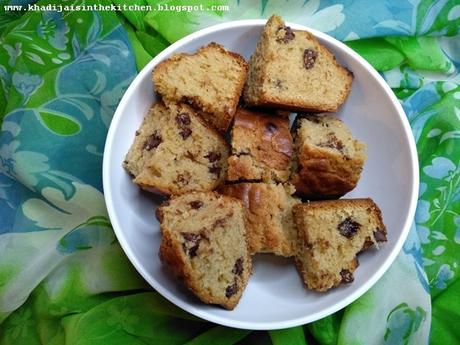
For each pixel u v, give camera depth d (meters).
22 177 0.33
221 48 0.31
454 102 0.34
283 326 0.28
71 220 0.33
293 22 0.34
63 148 0.33
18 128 0.33
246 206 0.30
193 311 0.28
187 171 0.31
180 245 0.27
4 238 0.33
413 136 0.33
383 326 0.32
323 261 0.30
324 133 0.31
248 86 0.32
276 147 0.31
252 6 0.34
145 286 0.32
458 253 0.33
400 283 0.33
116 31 0.34
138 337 0.32
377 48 0.35
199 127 0.31
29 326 0.33
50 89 0.34
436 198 0.34
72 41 0.35
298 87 0.31
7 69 0.35
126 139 0.31
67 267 0.33
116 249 0.33
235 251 0.29
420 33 0.35
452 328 0.33
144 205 0.31
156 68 0.30
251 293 0.30
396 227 0.31
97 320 0.32
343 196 0.32
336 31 0.34
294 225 0.31
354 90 0.32
